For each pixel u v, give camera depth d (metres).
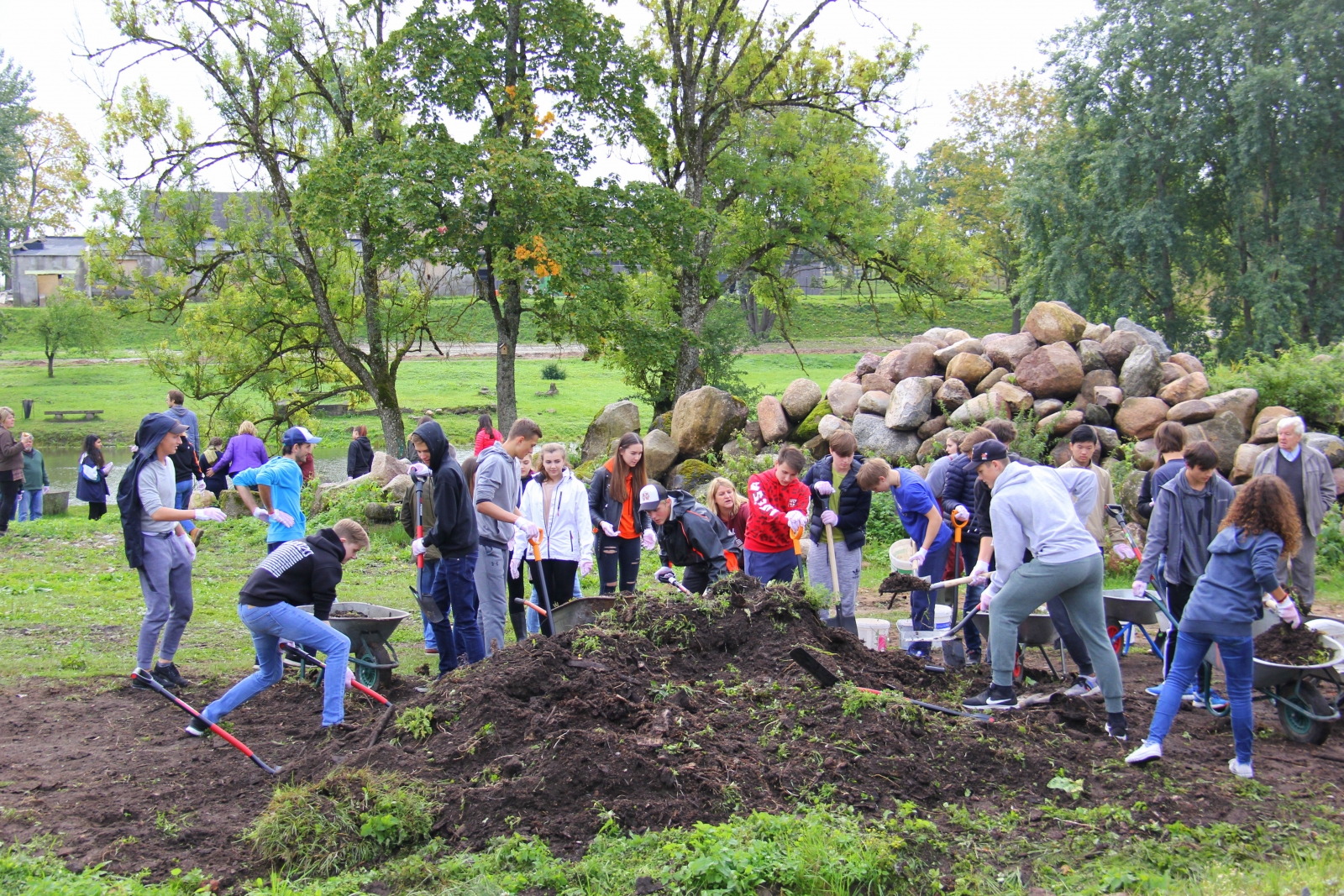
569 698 5.24
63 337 49.62
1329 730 5.71
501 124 20.34
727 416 15.64
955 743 5.16
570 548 7.75
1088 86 28.81
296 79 22.48
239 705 6.36
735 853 3.95
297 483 8.14
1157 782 5.03
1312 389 12.41
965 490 7.68
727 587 6.62
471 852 4.27
